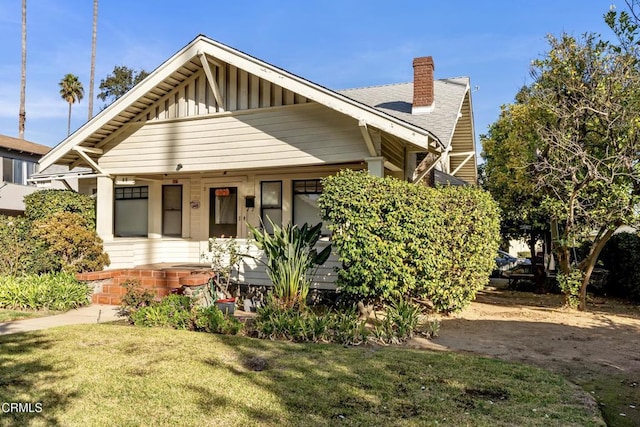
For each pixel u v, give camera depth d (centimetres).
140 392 447
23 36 3478
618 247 1325
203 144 1073
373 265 770
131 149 1148
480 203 901
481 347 670
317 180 1137
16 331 719
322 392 453
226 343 642
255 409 410
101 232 1170
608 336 750
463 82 1448
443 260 812
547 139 978
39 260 1088
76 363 538
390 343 681
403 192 777
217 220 1254
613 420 422
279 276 852
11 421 379
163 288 1013
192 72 1080
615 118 909
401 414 402
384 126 850
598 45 970
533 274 1517
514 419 394
